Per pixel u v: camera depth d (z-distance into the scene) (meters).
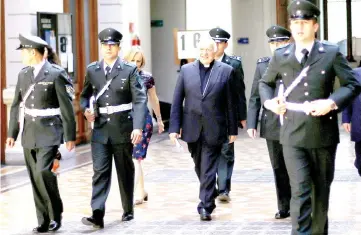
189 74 10.59
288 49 7.86
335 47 7.75
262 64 10.40
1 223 10.80
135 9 21.48
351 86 7.74
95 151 10.33
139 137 10.19
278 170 10.41
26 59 9.88
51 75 9.80
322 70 7.70
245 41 27.03
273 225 10.20
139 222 10.62
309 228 7.76
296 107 7.71
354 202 11.59
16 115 10.11
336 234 9.56
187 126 10.55
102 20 20.58
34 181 10.02
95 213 10.20
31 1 16.41
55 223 10.10
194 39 15.55
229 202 11.92
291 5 7.76
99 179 10.30
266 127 10.33
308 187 7.77
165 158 17.39
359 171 10.81
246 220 10.57
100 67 10.35
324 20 31.34
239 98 11.90
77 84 19.16
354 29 31.45
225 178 11.92
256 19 26.95
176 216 10.98
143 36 22.16
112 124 10.26
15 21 16.45
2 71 16.44
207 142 10.48
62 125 10.00
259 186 13.33
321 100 7.62
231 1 25.03
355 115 10.46
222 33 11.84
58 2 17.53
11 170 15.83
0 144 16.48
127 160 10.49
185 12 25.33
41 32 16.75
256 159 16.89
